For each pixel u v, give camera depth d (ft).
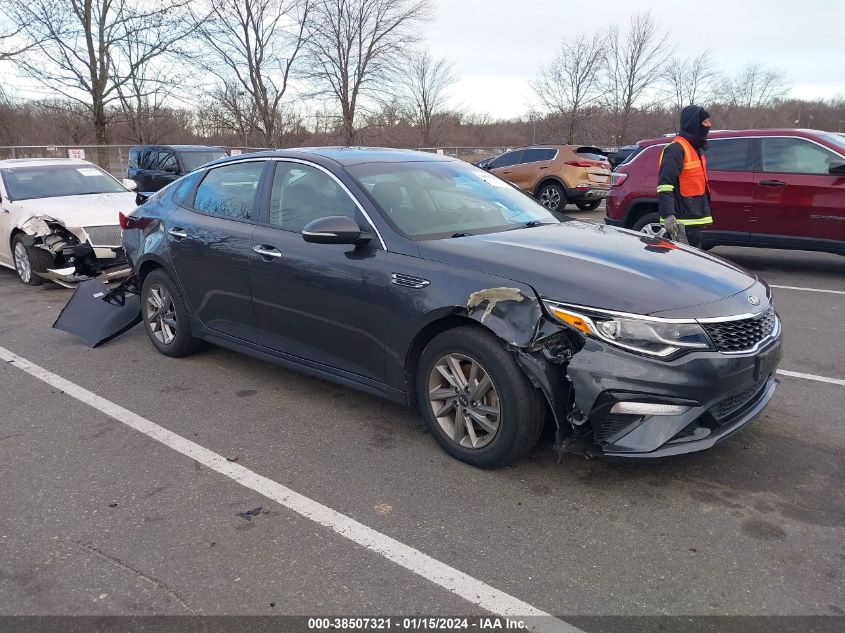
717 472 11.06
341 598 8.24
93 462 11.83
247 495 10.65
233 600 8.23
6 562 9.03
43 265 25.55
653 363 9.53
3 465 11.75
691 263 11.64
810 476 10.91
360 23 112.78
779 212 25.52
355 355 12.57
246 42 106.42
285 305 13.58
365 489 10.76
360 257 12.16
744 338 10.26
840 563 8.70
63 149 81.51
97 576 8.71
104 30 86.48
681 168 19.62
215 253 14.94
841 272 27.78
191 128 109.81
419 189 13.51
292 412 13.88
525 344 9.90
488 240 11.92
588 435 10.03
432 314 11.02
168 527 9.78
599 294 9.91
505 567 8.77
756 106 164.35
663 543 9.20
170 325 17.35
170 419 13.62
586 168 50.19
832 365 16.26
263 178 14.64
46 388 15.48
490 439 10.86
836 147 24.56
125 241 18.13
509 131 154.61
